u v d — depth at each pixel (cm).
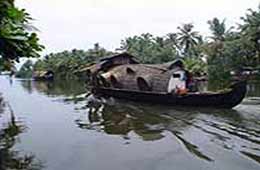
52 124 2606
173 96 3462
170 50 9694
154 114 3016
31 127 2483
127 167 1522
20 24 1100
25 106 3831
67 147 1870
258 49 7000
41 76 12150
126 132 2266
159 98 3606
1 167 1526
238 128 2291
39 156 1698
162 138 2059
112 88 4531
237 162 1542
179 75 3859
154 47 10219
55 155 1714
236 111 3056
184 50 9956
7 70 1462
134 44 10906
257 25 6944
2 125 2578
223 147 1800
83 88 6794
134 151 1777
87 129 2395
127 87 4334
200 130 2258
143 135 2166
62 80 11238
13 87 7725
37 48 1163
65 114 3138
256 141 1920
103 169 1497
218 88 5228
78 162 1598
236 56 7131
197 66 7925
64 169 1500
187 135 2111
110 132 2275
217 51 7719
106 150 1802
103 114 3106
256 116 2780
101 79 4984
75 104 3947
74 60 11631
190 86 3931
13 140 2048
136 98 3944
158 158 1639
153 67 4238
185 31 9931
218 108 3231
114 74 4666
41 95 5322
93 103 3994
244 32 7231
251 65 7119
